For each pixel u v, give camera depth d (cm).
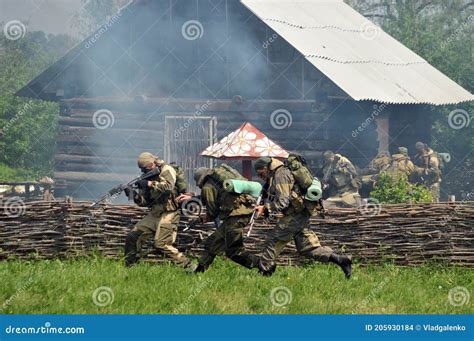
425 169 6372
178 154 6662
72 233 3622
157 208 3428
